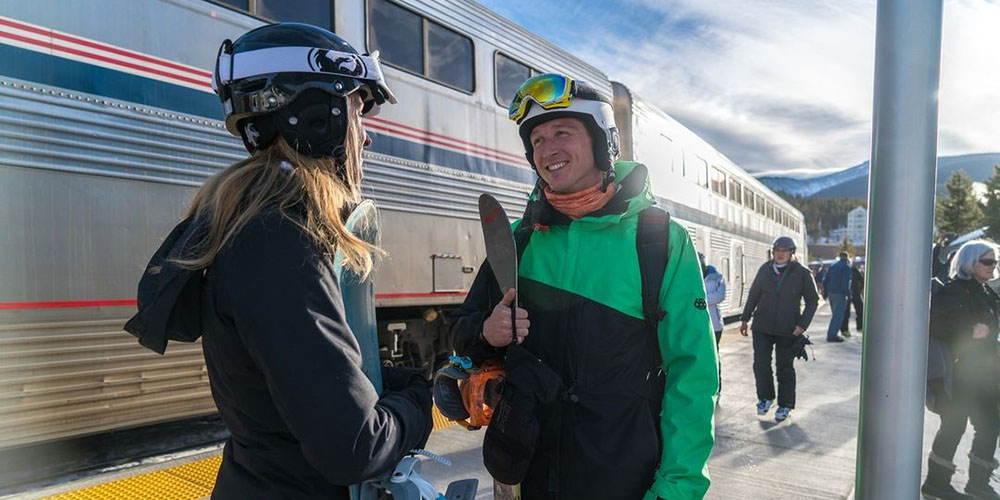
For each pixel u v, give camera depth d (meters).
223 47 1.21
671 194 11.12
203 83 4.19
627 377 1.58
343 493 1.10
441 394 1.76
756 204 19.59
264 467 1.07
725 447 4.63
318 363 0.95
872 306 1.57
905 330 1.52
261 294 0.97
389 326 6.14
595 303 1.60
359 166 1.31
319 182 1.11
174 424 5.01
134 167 3.79
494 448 1.56
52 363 3.42
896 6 1.52
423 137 5.87
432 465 4.01
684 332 1.58
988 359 3.65
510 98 7.04
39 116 3.40
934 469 3.78
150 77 3.90
